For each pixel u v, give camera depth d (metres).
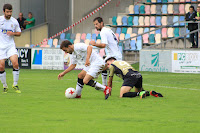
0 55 26.91
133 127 15.03
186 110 19.52
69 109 19.64
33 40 69.19
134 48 64.88
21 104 21.53
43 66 59.53
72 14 78.44
